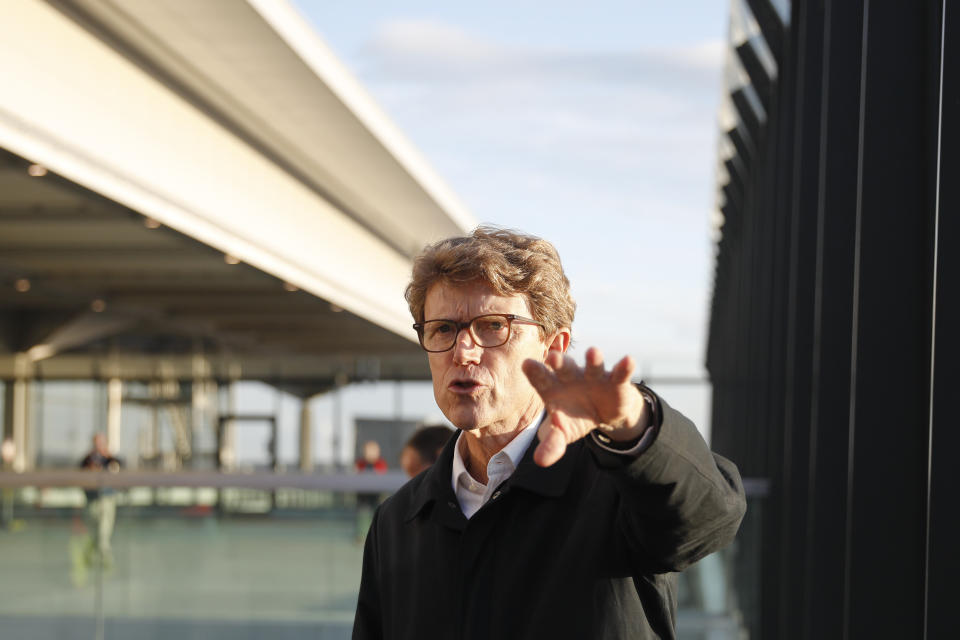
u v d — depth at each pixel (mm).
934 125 3551
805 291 6496
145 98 11719
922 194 3613
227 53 12867
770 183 9148
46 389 21500
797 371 6527
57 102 9805
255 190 15172
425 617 1950
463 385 1882
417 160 19609
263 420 26203
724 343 20156
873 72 3648
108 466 16484
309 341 26734
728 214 16078
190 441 24062
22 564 6742
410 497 2107
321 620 6641
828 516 5199
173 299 20422
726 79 10742
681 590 7125
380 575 2100
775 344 8250
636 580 1822
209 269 17297
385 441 27484
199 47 12500
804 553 6574
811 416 6539
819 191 6414
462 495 1991
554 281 1936
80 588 6711
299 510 6703
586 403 1451
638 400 1517
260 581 6676
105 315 20922
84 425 22078
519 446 1927
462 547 1909
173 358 23703
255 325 24422
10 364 20812
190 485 6723
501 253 1894
